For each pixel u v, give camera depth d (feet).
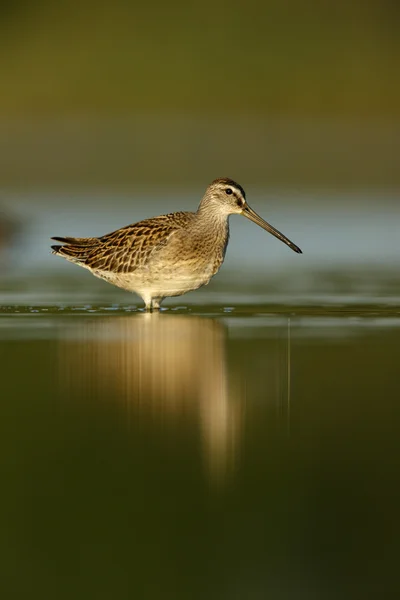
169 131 127.03
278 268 72.59
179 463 35.65
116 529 31.27
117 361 46.96
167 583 28.84
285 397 42.11
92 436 37.73
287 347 49.57
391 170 115.34
